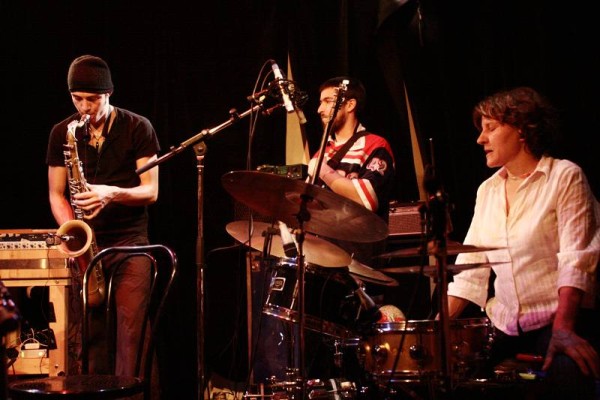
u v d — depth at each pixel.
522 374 2.65
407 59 4.18
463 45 4.09
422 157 4.18
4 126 4.39
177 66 4.40
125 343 3.63
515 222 2.97
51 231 3.69
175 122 4.39
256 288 3.92
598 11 3.81
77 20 4.41
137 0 4.41
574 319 2.61
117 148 3.78
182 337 4.32
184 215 4.39
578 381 2.54
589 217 2.77
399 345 2.80
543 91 3.87
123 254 3.70
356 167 3.60
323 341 3.58
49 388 2.47
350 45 4.25
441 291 2.40
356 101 3.71
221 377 4.34
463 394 2.86
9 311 1.86
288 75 4.40
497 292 3.10
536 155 2.97
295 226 3.06
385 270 2.79
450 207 2.46
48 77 4.41
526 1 3.94
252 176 2.62
